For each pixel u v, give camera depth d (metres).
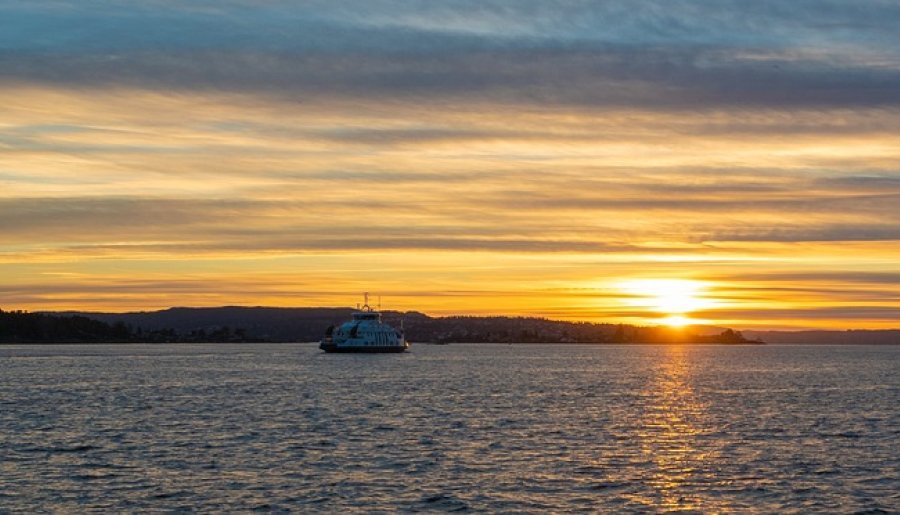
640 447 98.75
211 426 115.88
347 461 88.62
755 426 119.25
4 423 119.50
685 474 83.25
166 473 82.56
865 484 79.56
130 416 128.50
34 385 193.25
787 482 80.06
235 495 74.12
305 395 166.25
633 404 151.62
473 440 103.19
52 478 80.25
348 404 147.50
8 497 73.25
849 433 112.06
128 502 71.81
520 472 83.56
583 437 106.38
